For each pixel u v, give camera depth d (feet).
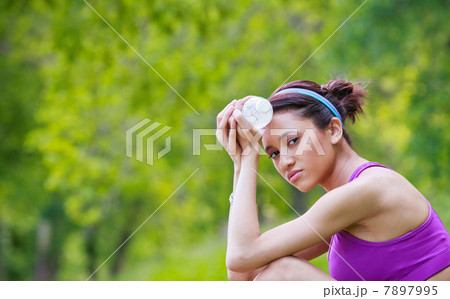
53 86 46.37
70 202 56.18
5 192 61.21
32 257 81.61
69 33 40.29
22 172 62.13
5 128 59.98
